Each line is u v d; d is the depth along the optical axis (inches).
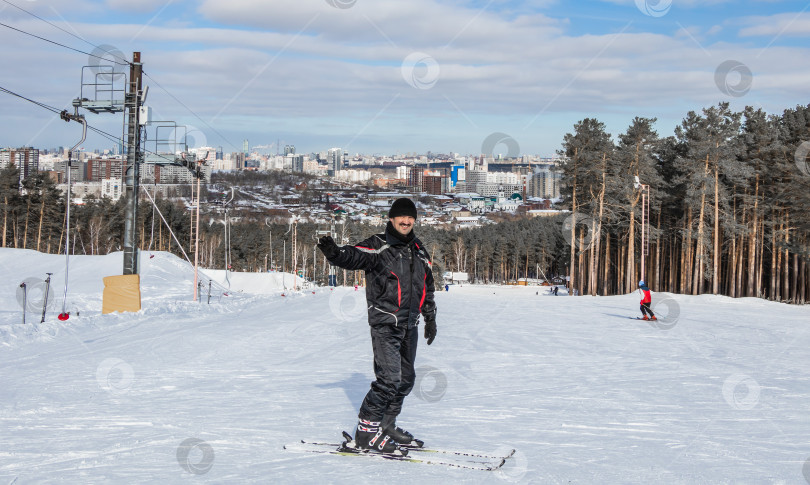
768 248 2070.6
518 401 237.9
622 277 2386.8
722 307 1062.4
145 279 1071.0
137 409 211.0
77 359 345.4
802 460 153.2
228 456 149.9
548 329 590.6
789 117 1932.8
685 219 2060.8
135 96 655.8
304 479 130.6
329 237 142.0
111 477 131.3
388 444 152.6
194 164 864.9
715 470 142.9
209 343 423.8
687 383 288.4
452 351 410.6
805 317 837.8
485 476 135.6
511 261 4557.1
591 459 152.0
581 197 2094.0
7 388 251.4
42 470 136.8
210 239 3924.7
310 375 298.2
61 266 1063.6
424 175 6205.7
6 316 543.2
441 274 3804.1
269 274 2378.2
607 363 361.7
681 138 2001.7
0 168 2637.8
